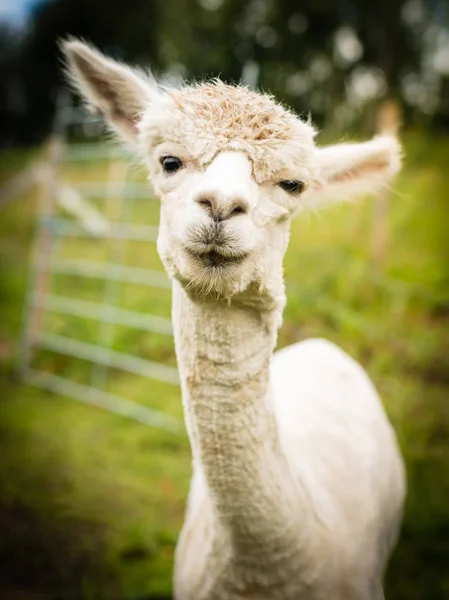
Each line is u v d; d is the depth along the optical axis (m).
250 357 2.18
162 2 26.80
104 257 10.78
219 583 2.40
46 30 33.97
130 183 7.19
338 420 3.24
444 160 12.42
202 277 2.03
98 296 9.12
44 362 7.77
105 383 7.15
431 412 5.80
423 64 27.83
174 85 2.76
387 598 3.78
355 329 7.01
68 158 7.90
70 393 7.10
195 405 2.20
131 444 5.81
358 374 3.79
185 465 5.41
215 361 2.16
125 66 2.81
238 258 2.03
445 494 4.61
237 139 2.08
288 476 2.33
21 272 11.50
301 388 3.46
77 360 7.78
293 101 27.52
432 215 9.66
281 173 2.13
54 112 35.12
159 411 6.30
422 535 4.20
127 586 4.03
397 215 9.68
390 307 7.59
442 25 28.22
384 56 26.69
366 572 2.65
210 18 25.91
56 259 9.88
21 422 6.33
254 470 2.19
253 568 2.31
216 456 2.19
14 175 18.23
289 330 7.09
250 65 4.62
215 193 1.92
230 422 2.17
